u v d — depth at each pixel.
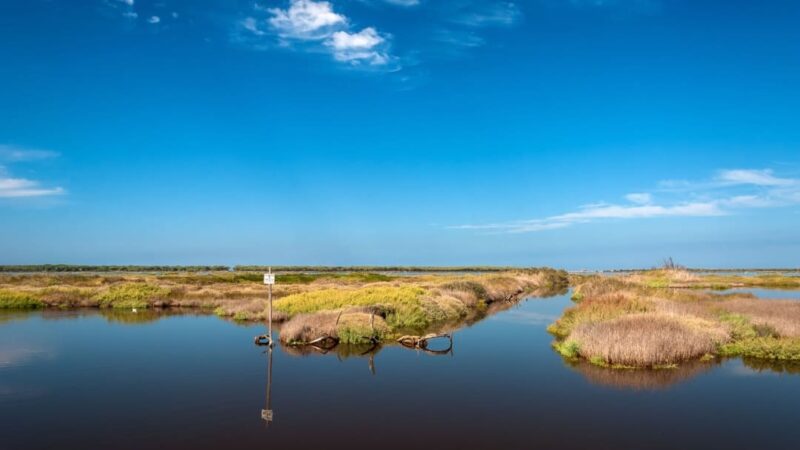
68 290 44.22
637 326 20.66
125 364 18.55
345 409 13.06
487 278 66.25
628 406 13.39
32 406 13.25
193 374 17.00
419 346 22.31
